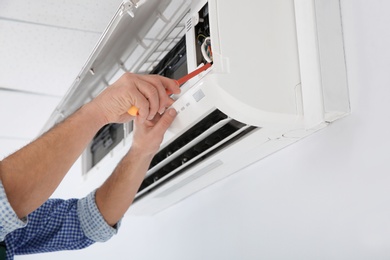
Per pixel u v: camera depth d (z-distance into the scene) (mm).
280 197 1709
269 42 1387
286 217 1671
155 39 1717
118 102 1184
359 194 1374
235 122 1499
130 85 1183
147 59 1819
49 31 2404
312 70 1375
